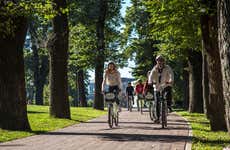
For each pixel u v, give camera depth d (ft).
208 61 69.00
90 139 55.26
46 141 53.62
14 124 67.77
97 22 170.91
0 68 68.28
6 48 68.08
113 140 53.93
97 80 165.17
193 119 98.12
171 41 129.49
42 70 266.16
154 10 94.79
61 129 71.00
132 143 50.70
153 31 104.37
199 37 103.91
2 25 65.10
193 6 81.61
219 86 68.74
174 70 210.79
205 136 59.47
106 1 171.32
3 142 52.95
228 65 31.22
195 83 135.03
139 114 121.08
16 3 67.46
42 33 227.20
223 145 49.26
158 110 74.54
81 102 221.25
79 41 170.09
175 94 233.96
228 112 31.81
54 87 96.27
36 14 69.26
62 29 96.94
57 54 96.63
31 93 356.38
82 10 167.22
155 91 72.90
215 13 65.87
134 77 226.99
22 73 69.36
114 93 73.97
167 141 52.70
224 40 31.37
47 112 118.62
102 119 98.07
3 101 67.97
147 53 218.18
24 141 53.93
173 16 94.32
